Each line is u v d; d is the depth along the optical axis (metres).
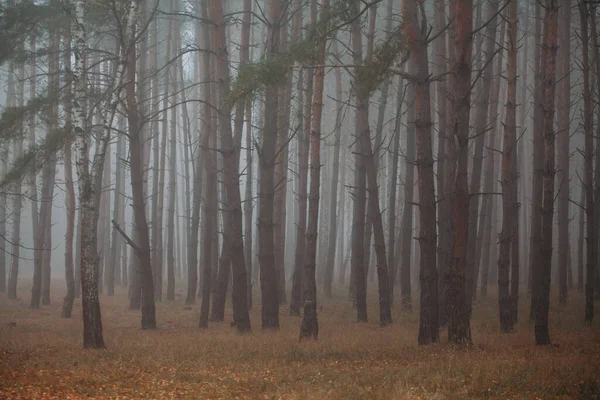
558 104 31.92
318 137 18.20
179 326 22.98
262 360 13.62
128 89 22.23
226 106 18.34
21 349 15.27
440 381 10.30
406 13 15.77
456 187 14.97
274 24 20.98
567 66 30.73
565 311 24.16
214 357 14.09
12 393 9.70
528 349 14.21
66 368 12.54
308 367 12.51
